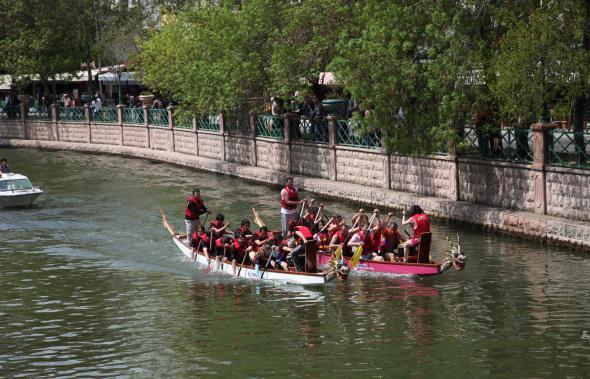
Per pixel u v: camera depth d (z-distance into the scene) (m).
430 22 31.42
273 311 22.11
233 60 42.06
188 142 53.19
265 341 19.83
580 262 25.09
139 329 21.06
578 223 26.52
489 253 26.66
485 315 21.00
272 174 42.66
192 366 18.39
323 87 48.25
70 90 78.00
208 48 44.59
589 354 18.25
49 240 31.56
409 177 34.59
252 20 42.06
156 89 59.53
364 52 31.64
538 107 28.22
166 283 25.36
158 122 56.56
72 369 18.45
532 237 27.80
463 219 30.73
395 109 31.94
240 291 24.22
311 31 40.75
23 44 65.62
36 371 18.41
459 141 31.02
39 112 67.12
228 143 48.56
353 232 26.19
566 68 27.52
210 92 45.47
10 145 67.56
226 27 42.81
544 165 28.12
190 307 22.78
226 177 46.41
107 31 65.94
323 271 25.19
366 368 17.91
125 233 32.53
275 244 25.92
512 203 29.77
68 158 58.44
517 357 18.20
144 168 51.59
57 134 66.00
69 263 28.05
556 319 20.48
